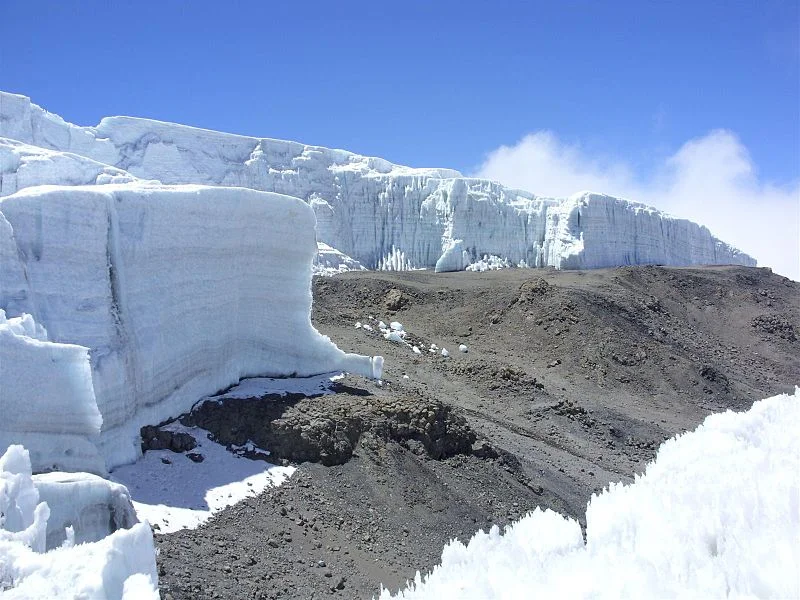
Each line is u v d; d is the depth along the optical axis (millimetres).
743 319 47281
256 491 14172
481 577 5176
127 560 6039
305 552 12859
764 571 4594
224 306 17453
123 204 14422
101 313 13531
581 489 20250
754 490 5898
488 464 18656
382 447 16891
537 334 36656
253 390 17656
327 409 17078
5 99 37281
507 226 59844
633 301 42625
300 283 19469
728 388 34812
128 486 12883
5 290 12180
